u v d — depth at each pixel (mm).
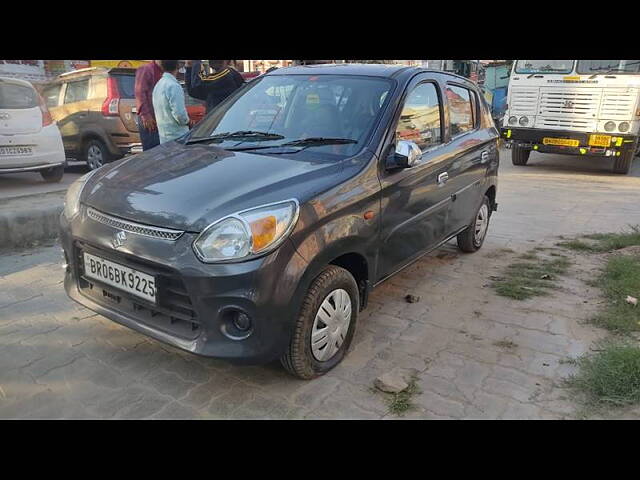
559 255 5445
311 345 2961
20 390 2902
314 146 3418
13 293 4109
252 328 2641
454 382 3090
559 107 10625
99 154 9164
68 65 14312
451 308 4125
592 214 7273
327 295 2986
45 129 8141
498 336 3670
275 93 4039
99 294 3154
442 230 4418
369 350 3443
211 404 2838
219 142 3691
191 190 2871
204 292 2590
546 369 3246
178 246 2648
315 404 2861
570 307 4145
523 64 10977
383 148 3408
